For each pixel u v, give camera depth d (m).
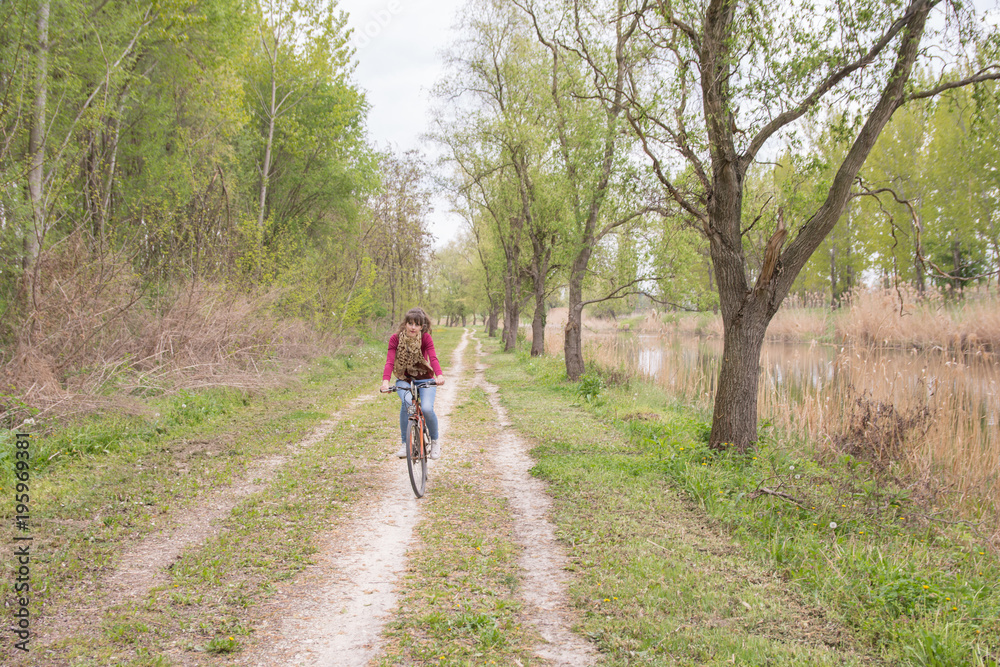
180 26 12.66
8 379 7.98
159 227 13.08
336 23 19.42
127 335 11.03
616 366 17.83
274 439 8.54
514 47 19.48
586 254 16.19
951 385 11.02
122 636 3.35
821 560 4.56
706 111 7.61
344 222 25.03
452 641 3.46
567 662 3.27
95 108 10.76
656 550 4.80
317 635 3.51
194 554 4.53
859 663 3.27
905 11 6.73
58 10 10.30
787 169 8.08
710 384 15.50
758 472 6.88
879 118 7.00
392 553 4.81
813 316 26.38
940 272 7.80
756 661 3.23
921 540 5.38
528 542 5.11
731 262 7.73
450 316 82.62
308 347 18.70
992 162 25.42
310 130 21.75
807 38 6.93
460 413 11.68
